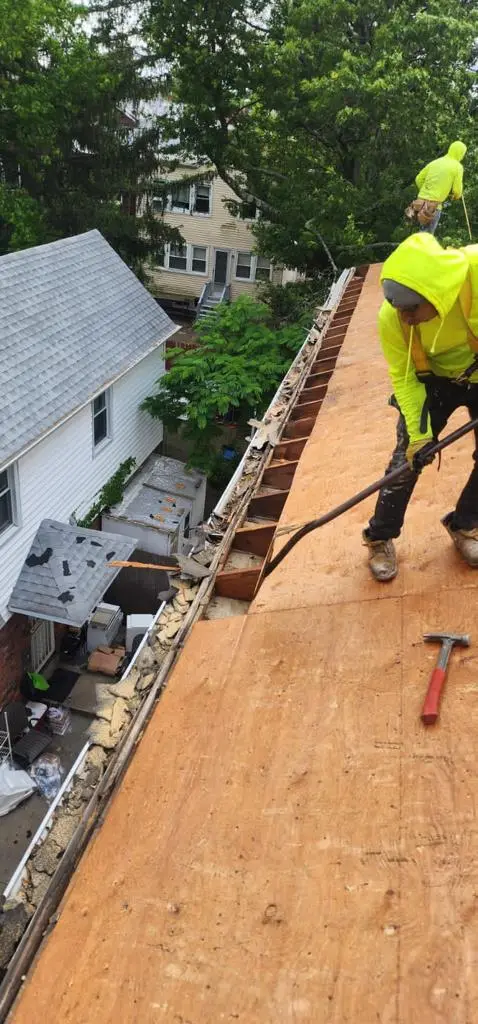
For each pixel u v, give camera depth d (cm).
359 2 1719
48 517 1283
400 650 317
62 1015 207
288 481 610
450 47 1616
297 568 407
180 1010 200
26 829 1017
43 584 1168
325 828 246
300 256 2141
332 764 271
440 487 436
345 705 296
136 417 1622
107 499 1517
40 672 1288
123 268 1708
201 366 1558
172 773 286
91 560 1219
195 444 1688
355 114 1608
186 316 3177
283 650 339
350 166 2022
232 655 348
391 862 228
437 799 244
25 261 1391
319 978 200
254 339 1662
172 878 241
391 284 247
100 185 2342
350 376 810
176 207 3047
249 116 2070
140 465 1706
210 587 442
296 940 212
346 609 354
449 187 682
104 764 326
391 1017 185
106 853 258
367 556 392
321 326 1135
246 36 1877
